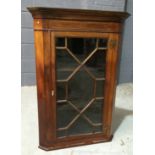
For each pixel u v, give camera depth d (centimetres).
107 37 107
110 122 125
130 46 236
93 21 102
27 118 151
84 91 115
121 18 106
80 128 122
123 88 230
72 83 111
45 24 96
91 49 107
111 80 116
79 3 210
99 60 111
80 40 104
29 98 187
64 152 117
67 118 117
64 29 99
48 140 117
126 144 126
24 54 211
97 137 126
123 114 165
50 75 105
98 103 120
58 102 112
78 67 108
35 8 93
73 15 98
